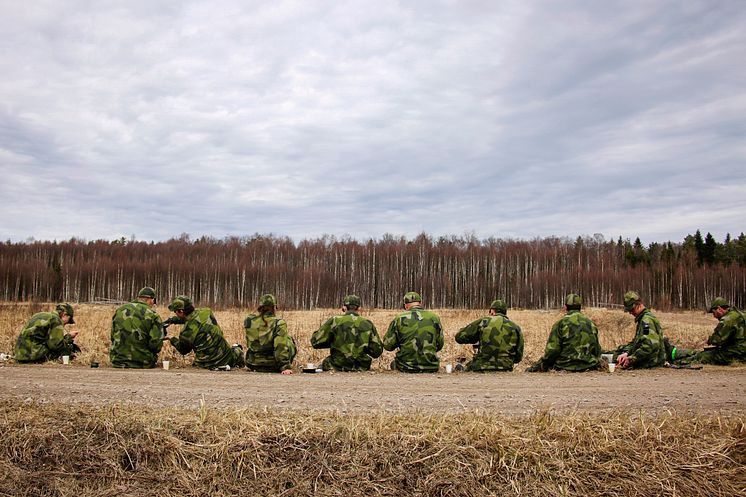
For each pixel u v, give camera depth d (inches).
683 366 458.3
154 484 212.4
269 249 3654.0
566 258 3472.0
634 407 283.3
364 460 216.4
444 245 3545.8
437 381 366.9
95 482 214.7
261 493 207.9
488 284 3206.2
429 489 207.9
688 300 2928.2
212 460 217.6
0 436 229.6
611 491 207.2
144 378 370.3
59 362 458.3
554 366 442.0
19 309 1437.0
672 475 211.6
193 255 3617.1
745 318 491.2
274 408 268.5
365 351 436.1
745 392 327.6
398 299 3176.7
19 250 3676.2
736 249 4052.7
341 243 3646.7
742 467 215.2
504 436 225.1
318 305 2992.1
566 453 218.8
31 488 213.5
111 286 3083.2
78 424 236.7
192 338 441.1
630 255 3533.5
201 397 298.7
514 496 205.3
